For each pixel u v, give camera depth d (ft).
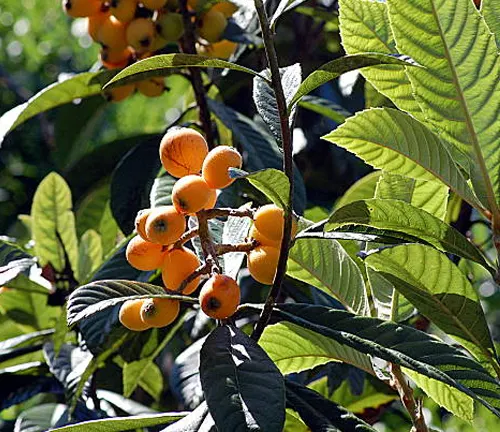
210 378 5.76
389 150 6.26
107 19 7.59
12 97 17.21
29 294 7.98
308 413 6.08
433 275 6.33
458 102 6.11
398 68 6.35
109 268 7.17
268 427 5.63
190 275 5.98
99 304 5.87
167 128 7.81
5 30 21.45
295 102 5.93
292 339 6.53
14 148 15.87
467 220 7.87
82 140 9.91
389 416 10.85
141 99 19.51
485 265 6.18
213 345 5.87
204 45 7.76
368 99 7.70
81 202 8.73
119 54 7.64
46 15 21.66
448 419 12.07
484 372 5.99
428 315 6.40
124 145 8.70
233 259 6.33
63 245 7.88
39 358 7.83
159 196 7.03
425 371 5.94
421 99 6.13
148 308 5.95
